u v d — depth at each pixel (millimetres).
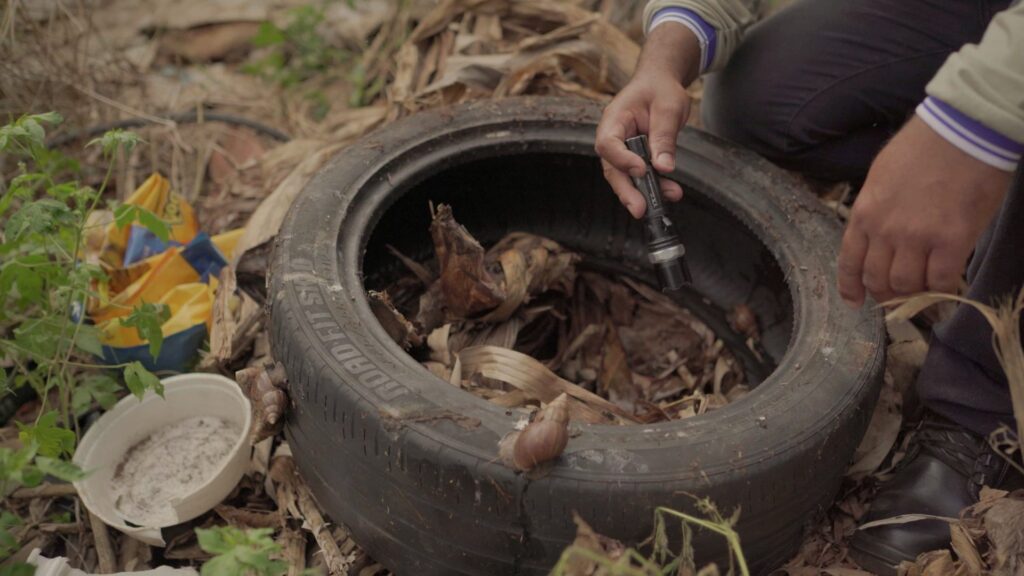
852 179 2541
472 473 1510
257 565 1368
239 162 3021
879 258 1379
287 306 1757
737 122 2426
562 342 2385
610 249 2424
